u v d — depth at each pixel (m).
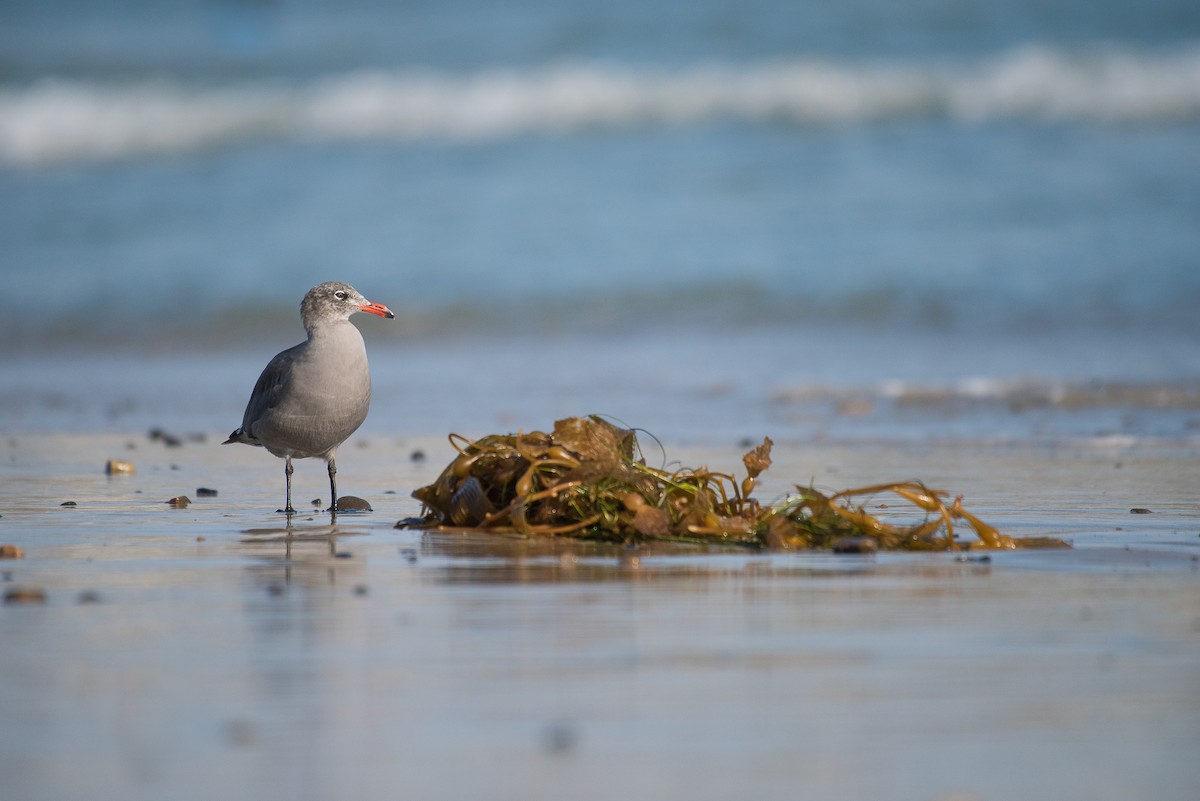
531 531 8.32
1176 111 30.31
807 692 4.76
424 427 15.88
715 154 30.08
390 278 25.30
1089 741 4.29
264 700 4.68
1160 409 15.52
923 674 4.97
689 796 3.86
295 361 9.90
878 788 3.92
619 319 22.70
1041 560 7.36
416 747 4.23
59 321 25.38
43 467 12.88
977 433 14.33
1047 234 24.27
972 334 20.23
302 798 3.84
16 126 36.47
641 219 26.91
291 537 8.41
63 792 3.88
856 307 22.03
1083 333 19.80
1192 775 4.02
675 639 5.49
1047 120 30.48
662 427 15.27
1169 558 7.40
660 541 8.05
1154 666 5.08
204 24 41.97
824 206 26.64
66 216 30.97
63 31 43.28
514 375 19.45
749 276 23.62
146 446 14.77
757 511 8.35
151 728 4.40
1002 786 3.95
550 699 4.69
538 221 27.34
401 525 8.84
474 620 5.84
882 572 7.00
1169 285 21.56
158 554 7.71
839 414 15.90
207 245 28.38
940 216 25.55
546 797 3.85
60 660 5.19
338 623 5.79
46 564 7.36
